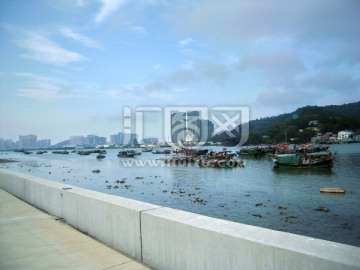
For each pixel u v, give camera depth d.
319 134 135.38
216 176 48.06
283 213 22.36
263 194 30.91
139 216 4.76
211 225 3.80
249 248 3.21
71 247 5.55
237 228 3.64
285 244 3.01
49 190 8.41
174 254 4.11
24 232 6.60
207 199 28.47
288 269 2.88
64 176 55.06
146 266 4.57
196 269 3.78
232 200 27.84
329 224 19.19
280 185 36.94
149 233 4.55
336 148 111.25
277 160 58.34
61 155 170.75
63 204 7.51
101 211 5.79
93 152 171.62
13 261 4.99
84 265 4.70
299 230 18.09
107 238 5.61
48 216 8.00
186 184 39.19
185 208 24.72
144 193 32.66
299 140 132.00
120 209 5.22
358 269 2.44
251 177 45.94
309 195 29.53
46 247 5.61
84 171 64.88
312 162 55.03
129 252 5.02
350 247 2.87
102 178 49.41
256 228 3.61
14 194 11.73
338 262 2.55
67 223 7.24
